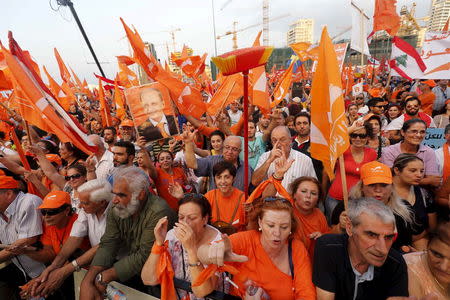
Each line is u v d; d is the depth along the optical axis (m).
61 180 3.67
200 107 4.27
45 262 2.72
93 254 2.40
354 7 7.55
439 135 4.44
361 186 2.58
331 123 2.01
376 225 1.40
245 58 1.88
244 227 2.65
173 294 1.84
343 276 1.61
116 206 2.12
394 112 6.11
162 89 3.86
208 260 1.57
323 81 2.08
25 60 2.90
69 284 2.96
